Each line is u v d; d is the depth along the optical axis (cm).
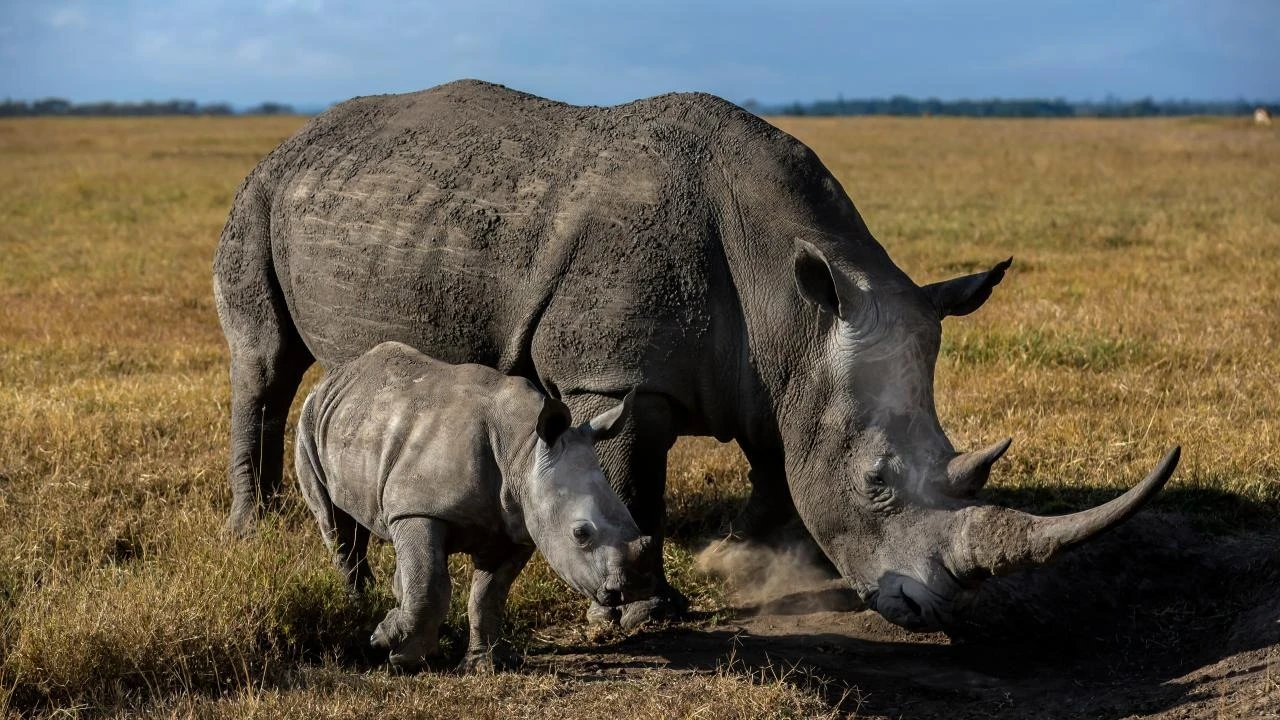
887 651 788
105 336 1622
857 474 724
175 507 951
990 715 685
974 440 1084
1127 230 2486
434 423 693
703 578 895
